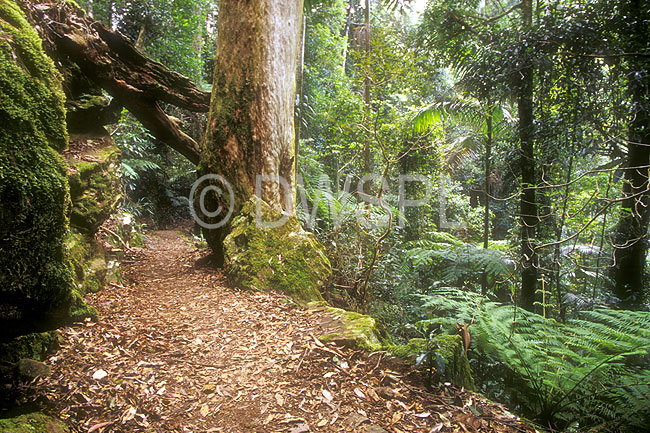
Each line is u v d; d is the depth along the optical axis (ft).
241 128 15.21
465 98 22.13
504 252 19.24
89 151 13.96
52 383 6.57
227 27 15.56
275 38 15.37
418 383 7.45
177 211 36.27
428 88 25.82
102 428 5.69
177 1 34.60
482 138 25.84
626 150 18.78
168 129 19.24
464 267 18.60
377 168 26.81
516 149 18.33
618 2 15.71
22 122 5.81
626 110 15.56
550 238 18.44
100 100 15.65
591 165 20.86
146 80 17.31
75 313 8.79
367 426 6.07
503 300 20.72
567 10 16.48
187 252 21.01
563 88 16.55
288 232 14.12
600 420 8.93
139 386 6.82
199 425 5.99
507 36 17.81
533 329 11.66
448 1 22.26
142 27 33.65
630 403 8.50
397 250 18.83
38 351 7.24
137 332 8.91
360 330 9.13
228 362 7.91
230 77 15.44
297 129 22.39
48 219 5.77
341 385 7.19
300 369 7.67
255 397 6.77
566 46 15.71
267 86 15.23
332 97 31.63
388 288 15.84
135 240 21.07
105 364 7.43
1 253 5.16
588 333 10.63
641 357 11.89
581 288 21.20
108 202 13.42
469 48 22.20
